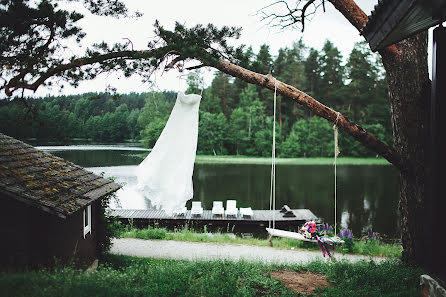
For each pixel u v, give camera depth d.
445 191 4.70
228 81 71.12
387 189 28.20
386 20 4.63
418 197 7.68
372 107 61.56
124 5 6.95
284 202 23.48
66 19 6.32
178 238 13.04
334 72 68.56
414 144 7.70
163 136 6.37
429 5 3.84
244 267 6.91
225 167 45.03
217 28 7.18
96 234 9.29
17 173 6.31
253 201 23.97
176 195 6.20
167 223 16.92
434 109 4.62
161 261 9.48
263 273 6.68
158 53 6.90
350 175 37.47
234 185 30.42
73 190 7.12
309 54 72.31
